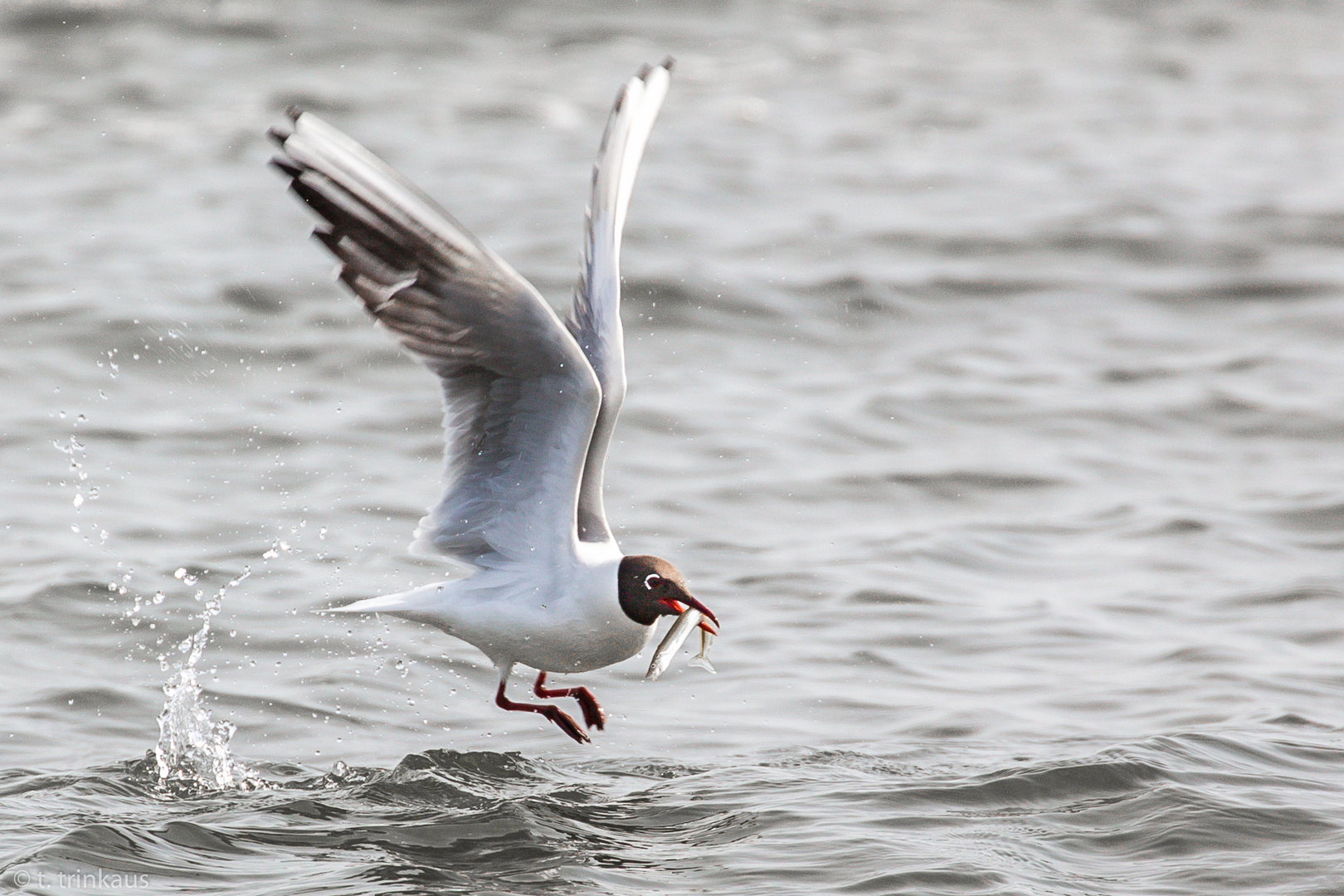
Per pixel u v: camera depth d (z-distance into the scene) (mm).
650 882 7500
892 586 12359
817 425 16281
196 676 10398
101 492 13609
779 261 21844
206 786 8844
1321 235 23875
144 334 17656
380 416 15750
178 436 15008
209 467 14305
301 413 15797
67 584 11586
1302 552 13289
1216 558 13133
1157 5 46938
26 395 15883
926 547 13258
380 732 9812
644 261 21234
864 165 28250
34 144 28000
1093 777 8758
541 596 8672
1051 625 11656
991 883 7414
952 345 19156
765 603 12023
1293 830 8047
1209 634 11484
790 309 20016
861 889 7359
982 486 14867
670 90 34312
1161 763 8898
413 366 17297
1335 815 8227
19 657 10523
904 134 31047
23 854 7590
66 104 30844
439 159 27453
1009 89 35719
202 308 18688
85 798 8508
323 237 7293
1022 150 29859
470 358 8156
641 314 19484
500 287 7738
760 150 29125
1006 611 11969
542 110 31609
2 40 35156
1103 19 44750
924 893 7316
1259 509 14305
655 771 9172
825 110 32906
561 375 8133
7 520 12906
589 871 7629
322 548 12570
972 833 8062
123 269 20172
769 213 24500
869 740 9656
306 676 10500
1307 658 11055
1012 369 18297
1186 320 20328
